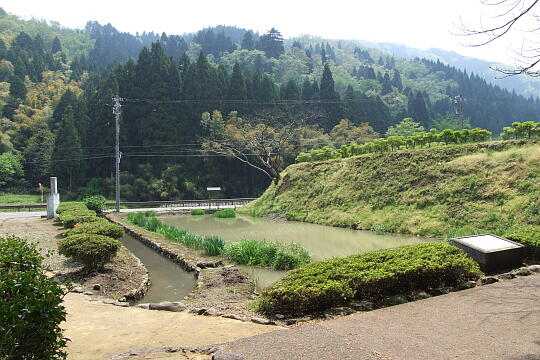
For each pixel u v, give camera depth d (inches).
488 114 3189.0
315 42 5388.8
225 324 210.1
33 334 115.3
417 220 640.4
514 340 169.3
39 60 2755.9
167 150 1915.6
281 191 1100.5
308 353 157.4
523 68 184.2
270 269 404.2
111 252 375.6
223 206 1460.4
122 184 1825.8
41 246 521.3
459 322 193.0
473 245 300.8
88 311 247.1
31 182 2015.3
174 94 2003.0
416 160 794.2
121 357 159.9
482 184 625.3
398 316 203.9
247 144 1401.3
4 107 2178.9
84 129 1958.7
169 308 249.4
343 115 2124.8
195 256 463.2
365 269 242.4
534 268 289.9
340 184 907.4
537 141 655.8
